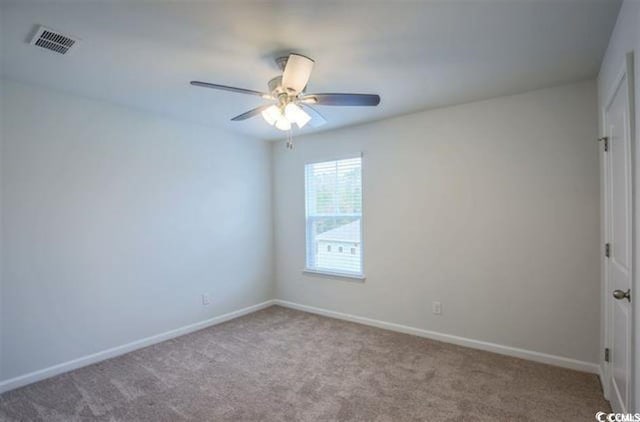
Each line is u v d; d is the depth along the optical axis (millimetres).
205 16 1653
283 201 4477
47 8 1567
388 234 3543
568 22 1746
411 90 2707
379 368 2676
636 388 1499
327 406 2168
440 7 1600
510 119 2844
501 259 2908
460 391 2322
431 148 3248
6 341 2402
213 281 3824
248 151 4254
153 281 3270
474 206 3029
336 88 2652
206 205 3766
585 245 2555
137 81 2473
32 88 2527
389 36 1869
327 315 4070
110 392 2369
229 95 2764
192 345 3199
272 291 4555
